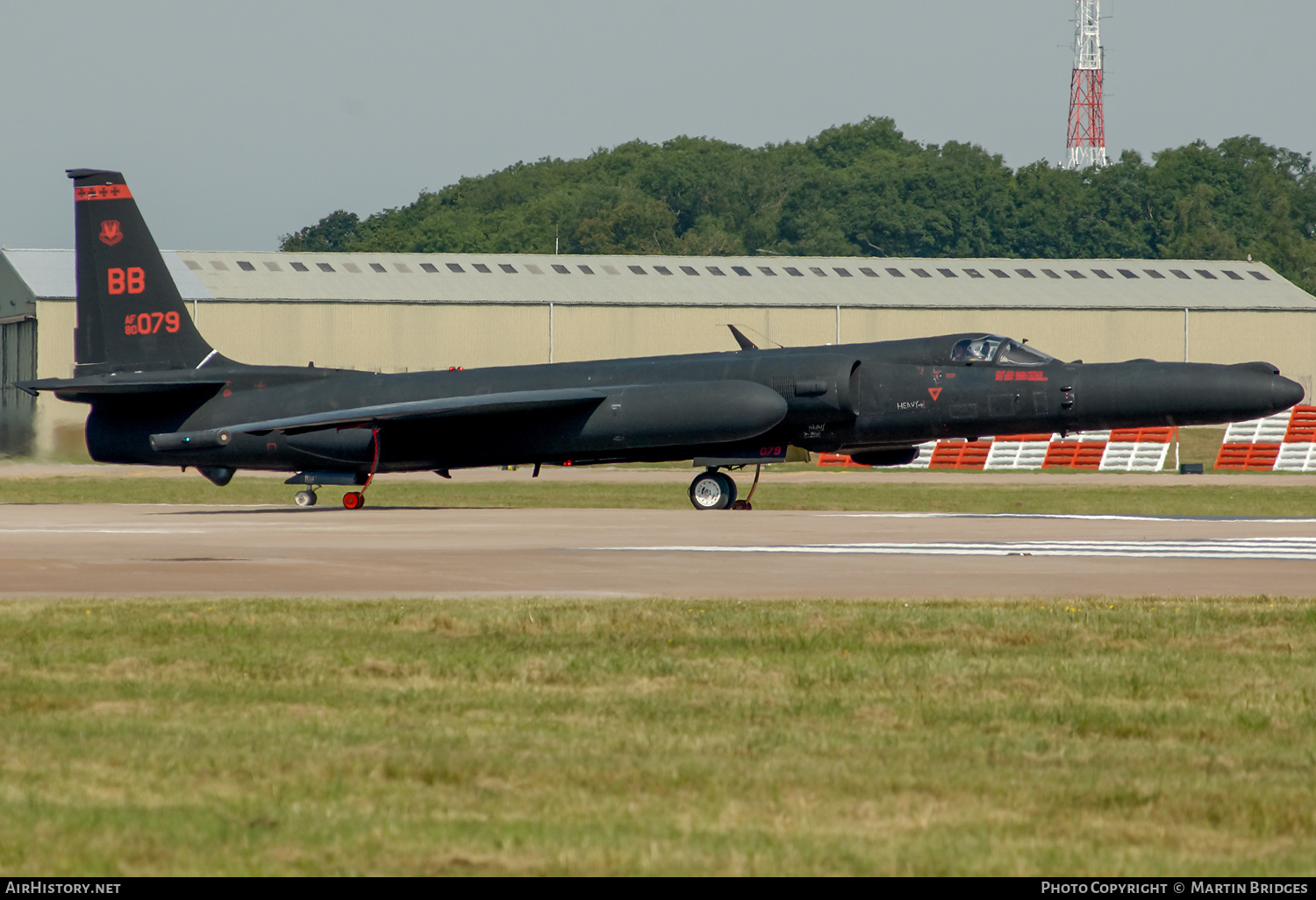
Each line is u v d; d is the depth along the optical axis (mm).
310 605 48156
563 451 111688
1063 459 191500
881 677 35969
